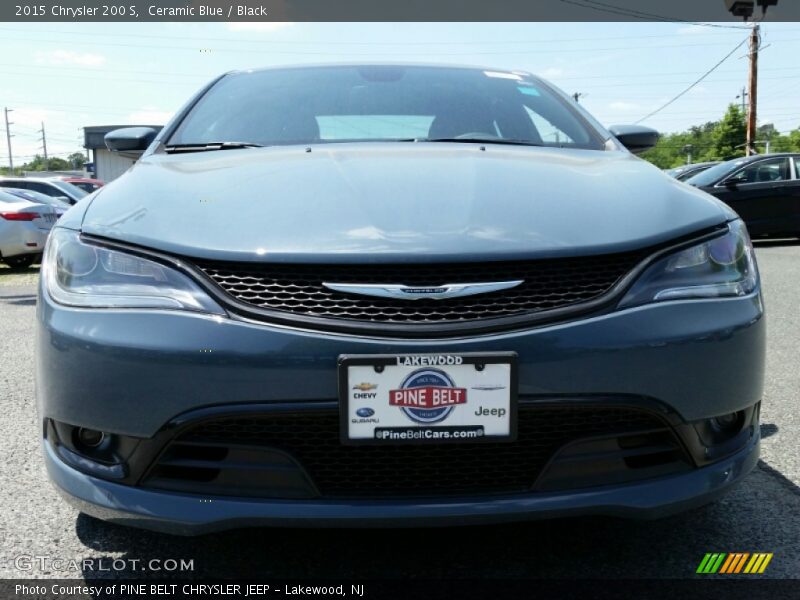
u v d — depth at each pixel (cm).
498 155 212
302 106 256
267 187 179
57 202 1142
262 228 158
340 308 148
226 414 145
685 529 195
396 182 180
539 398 146
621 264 156
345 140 238
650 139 272
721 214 176
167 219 165
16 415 298
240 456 149
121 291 154
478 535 191
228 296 150
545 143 243
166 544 189
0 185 1418
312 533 193
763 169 1089
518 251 151
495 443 148
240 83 278
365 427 145
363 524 147
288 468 148
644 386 150
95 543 190
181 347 146
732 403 160
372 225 158
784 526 196
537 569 175
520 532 192
